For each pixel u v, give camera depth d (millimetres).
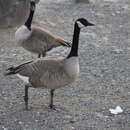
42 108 10992
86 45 17344
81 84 12984
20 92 12109
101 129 9945
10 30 18750
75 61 10117
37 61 10273
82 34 18734
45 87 10406
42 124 10055
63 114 10695
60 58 10398
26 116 10453
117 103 11602
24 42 13844
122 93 12391
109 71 14375
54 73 10039
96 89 12625
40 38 13695
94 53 16344
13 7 18656
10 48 16484
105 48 17094
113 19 22078
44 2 24781
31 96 11828
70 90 12445
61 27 19922
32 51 14094
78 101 11633
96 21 21469
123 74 14141
